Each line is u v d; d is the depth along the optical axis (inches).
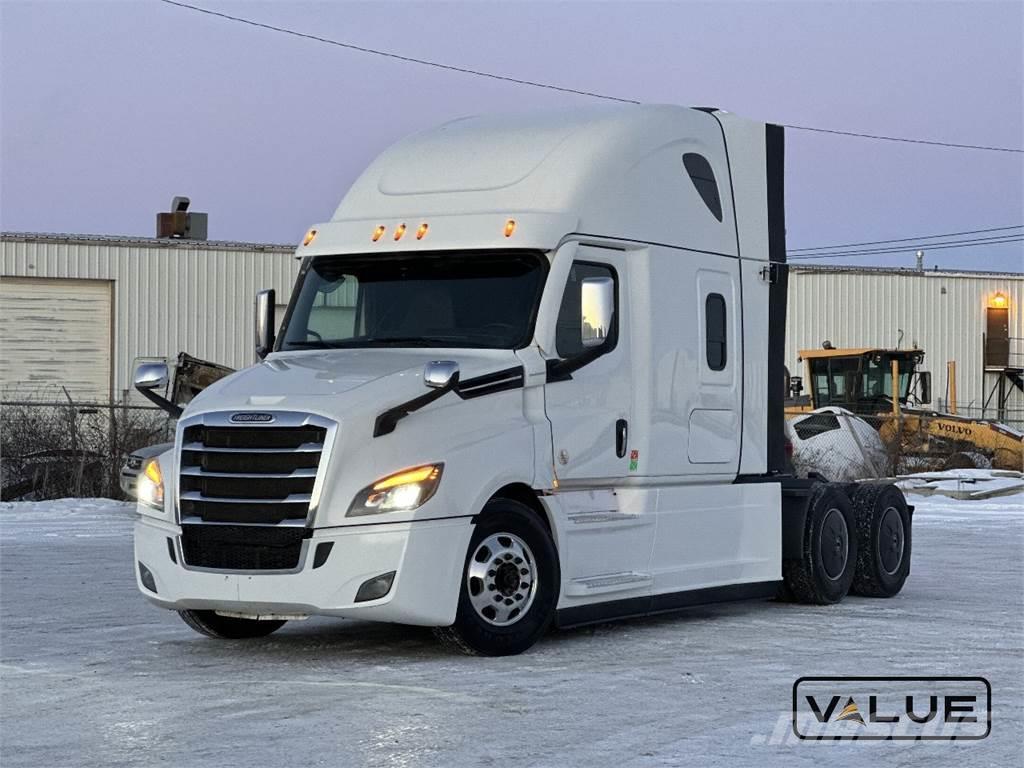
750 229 471.2
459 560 355.6
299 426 349.1
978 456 1341.0
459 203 405.4
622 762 252.4
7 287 1697.8
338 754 258.1
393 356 388.2
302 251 418.0
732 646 385.7
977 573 588.4
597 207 406.0
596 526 398.6
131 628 420.2
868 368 1555.1
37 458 931.3
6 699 310.8
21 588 516.4
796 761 253.9
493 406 372.2
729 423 456.1
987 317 2185.0
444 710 295.9
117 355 1728.6
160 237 1886.1
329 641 396.5
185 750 262.4
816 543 478.3
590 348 400.5
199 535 359.3
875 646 385.1
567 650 378.9
